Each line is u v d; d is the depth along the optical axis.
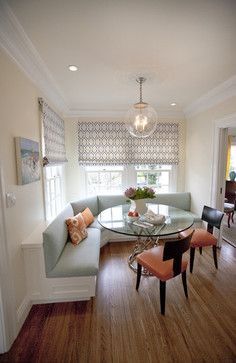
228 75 2.43
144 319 1.80
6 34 1.52
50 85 2.60
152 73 2.36
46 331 1.69
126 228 2.31
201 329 1.69
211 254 2.95
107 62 2.10
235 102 2.68
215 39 1.71
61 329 1.71
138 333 1.66
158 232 2.19
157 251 2.12
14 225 1.72
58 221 2.28
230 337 1.62
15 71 1.79
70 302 2.02
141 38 1.70
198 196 3.68
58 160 3.16
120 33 1.63
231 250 3.09
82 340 1.61
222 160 3.13
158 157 4.04
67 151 3.91
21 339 1.62
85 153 3.89
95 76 2.43
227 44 1.79
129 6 1.36
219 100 2.99
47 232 1.91
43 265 1.94
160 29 1.58
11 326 1.58
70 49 1.86
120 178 4.16
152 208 3.12
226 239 3.47
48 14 1.42
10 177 1.67
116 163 3.96
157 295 2.11
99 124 3.87
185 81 2.60
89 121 3.88
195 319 1.80
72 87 2.79
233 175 5.99
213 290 2.18
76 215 2.91
